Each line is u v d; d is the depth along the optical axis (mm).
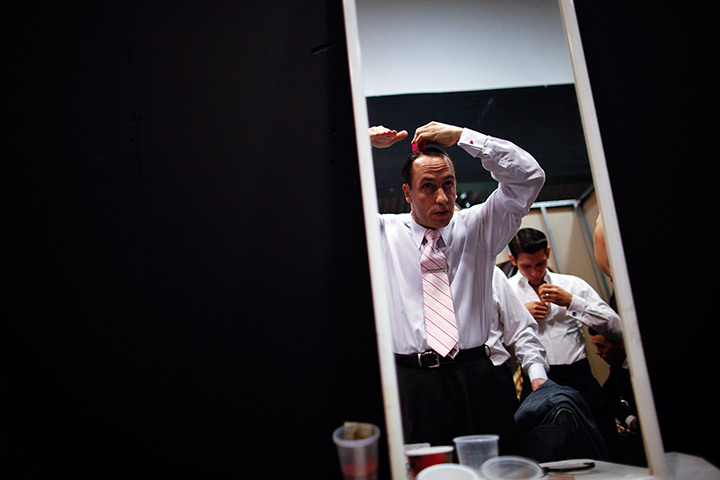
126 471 1010
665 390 1102
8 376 1030
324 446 1021
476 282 1354
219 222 1102
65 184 1098
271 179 1118
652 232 1163
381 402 1033
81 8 1161
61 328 1053
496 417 1221
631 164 1188
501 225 1395
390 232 1383
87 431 1020
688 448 1081
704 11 1242
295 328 1067
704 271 1141
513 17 1565
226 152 1125
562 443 1234
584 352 1533
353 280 1081
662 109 1208
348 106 1143
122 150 1115
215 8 1181
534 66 1541
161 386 1039
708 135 1190
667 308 1133
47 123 1116
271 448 1021
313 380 1047
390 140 1392
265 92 1148
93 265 1073
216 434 1024
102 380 1037
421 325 1274
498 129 1593
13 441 970
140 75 1144
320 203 1109
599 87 1218
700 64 1220
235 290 1078
